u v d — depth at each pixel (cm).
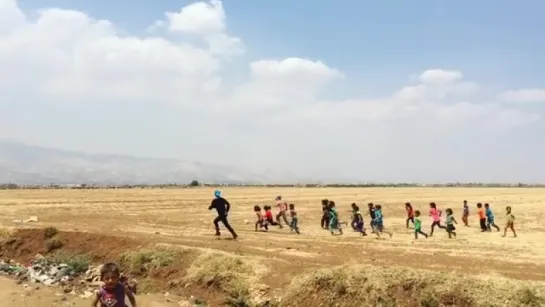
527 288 1352
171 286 1838
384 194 9100
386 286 1453
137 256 2061
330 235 2797
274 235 2752
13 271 2233
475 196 8219
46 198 5759
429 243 2403
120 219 3591
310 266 1703
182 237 2480
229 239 2466
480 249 2167
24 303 1666
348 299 1465
